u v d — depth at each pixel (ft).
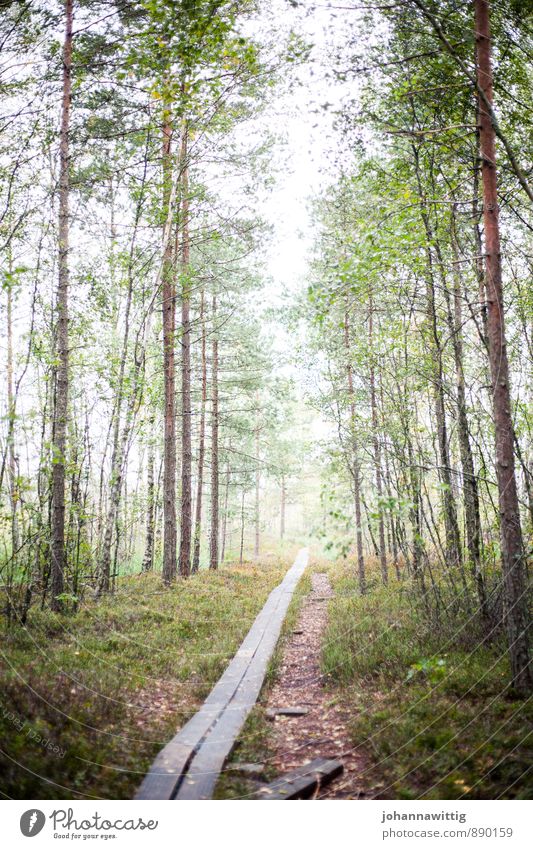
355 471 32.48
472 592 27.27
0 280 23.63
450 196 27.17
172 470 46.03
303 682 25.94
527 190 21.09
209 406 76.07
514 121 26.58
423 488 28.58
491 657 22.26
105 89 34.04
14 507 26.81
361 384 43.14
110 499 36.47
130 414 35.45
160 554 63.62
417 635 26.78
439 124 27.20
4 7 24.73
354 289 24.84
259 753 17.37
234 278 53.98
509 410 20.62
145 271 38.96
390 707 19.43
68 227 34.19
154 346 44.29
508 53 25.13
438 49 24.26
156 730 18.21
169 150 41.14
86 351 36.78
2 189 29.68
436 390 30.37
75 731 16.10
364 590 44.80
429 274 28.68
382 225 24.34
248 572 64.28
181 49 22.94
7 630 24.31
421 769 15.12
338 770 16.11
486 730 16.22
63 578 30.53
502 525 20.17
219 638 31.45
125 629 29.68
